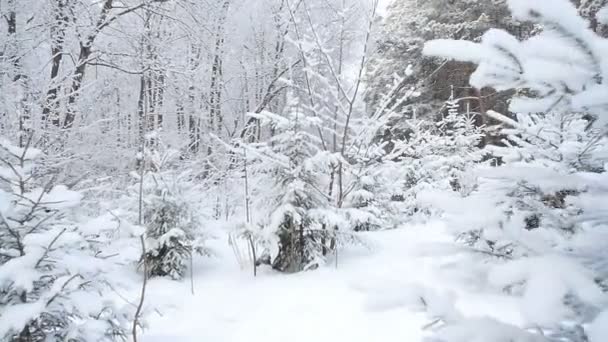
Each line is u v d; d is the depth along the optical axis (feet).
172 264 15.89
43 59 27.02
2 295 6.66
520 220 3.67
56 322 7.39
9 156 7.97
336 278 13.97
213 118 38.70
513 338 3.18
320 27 25.53
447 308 3.50
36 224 7.11
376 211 19.26
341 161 16.11
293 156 16.79
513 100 3.41
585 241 3.25
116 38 29.22
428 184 27.94
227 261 18.71
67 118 23.16
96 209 16.02
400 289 3.69
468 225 3.78
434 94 46.26
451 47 3.17
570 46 2.75
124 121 31.63
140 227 8.10
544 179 3.72
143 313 8.43
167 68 28.04
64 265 6.68
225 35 36.94
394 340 9.16
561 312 2.60
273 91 40.75
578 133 9.45
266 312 11.64
